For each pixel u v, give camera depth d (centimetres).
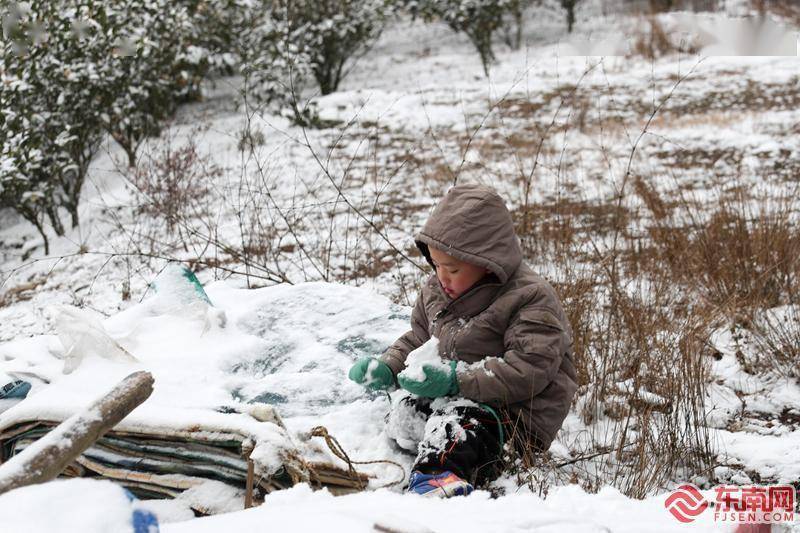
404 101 1120
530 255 560
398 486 278
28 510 122
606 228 623
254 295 412
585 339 393
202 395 312
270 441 248
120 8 868
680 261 519
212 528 152
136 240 665
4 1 753
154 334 366
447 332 303
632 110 1040
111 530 121
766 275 480
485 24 1295
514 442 291
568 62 1339
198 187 735
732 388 386
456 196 296
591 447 329
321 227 662
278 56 1030
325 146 930
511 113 1041
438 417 284
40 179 747
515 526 176
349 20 1174
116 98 841
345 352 360
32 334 529
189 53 980
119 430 266
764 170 760
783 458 316
